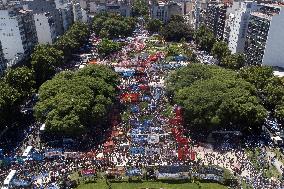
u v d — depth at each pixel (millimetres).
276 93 165625
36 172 126750
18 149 142125
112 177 126562
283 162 137875
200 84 166500
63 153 135750
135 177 126875
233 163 135375
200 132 155750
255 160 137750
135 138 147625
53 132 149375
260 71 187625
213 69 187625
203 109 150875
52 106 148875
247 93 157750
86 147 143375
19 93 163500
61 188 120250
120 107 180625
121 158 135750
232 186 122875
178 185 124000
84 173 126438
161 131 154250
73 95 152500
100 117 152000
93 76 179125
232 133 154000
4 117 152125
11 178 121188
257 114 149750
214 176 126688
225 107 149750
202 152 142500
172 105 182750
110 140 148250
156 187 122438
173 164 132125
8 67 193000
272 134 156375
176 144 144875
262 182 123938
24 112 176000
